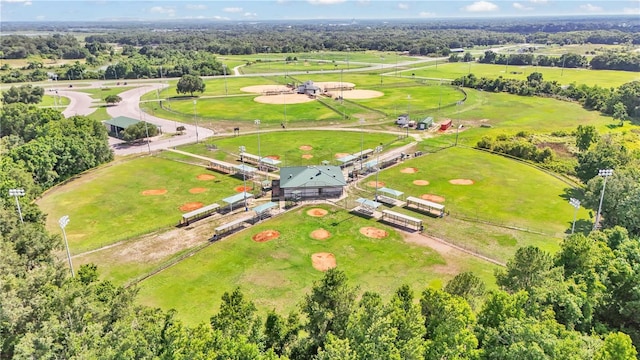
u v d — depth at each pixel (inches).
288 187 3193.9
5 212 2066.9
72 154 3705.7
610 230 2151.8
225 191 3346.5
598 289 1646.2
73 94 7682.1
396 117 5757.9
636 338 1598.2
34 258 1849.2
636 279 1668.3
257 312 1920.5
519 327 1283.2
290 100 6929.1
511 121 5551.2
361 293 2062.0
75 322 1374.3
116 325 1352.1
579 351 1235.9
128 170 3814.0
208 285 2148.1
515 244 2524.6
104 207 3051.2
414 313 1359.5
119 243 2561.5
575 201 2377.0
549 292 1558.8
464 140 4712.1
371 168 3843.5
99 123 4490.7
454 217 2883.9
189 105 6579.7
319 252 2452.0
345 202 3154.5
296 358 1429.6
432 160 4050.2
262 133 5049.2
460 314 1355.8
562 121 5531.5
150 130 4793.3
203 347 1266.0
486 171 3747.5
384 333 1277.1
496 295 1441.9
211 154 4259.4
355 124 5428.2
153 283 2164.1
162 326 1413.6
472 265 2316.7
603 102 6102.4
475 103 6663.4
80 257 2399.1
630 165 3006.9
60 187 3422.7
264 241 2581.2
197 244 2549.2
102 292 1616.6
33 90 6948.8
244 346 1249.4
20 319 1305.4
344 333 1432.1
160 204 3102.9
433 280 2176.4
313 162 4028.1
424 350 1286.9
